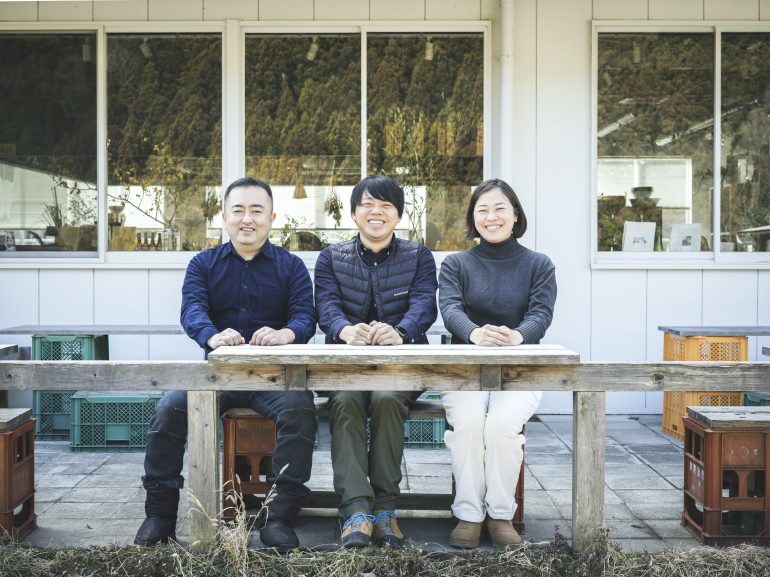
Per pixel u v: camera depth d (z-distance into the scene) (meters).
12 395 4.67
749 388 2.22
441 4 4.73
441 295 2.81
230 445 2.69
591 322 4.76
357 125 4.81
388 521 2.43
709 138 4.79
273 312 2.81
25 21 4.70
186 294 2.72
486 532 2.62
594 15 4.69
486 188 2.83
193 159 4.82
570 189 4.75
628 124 4.79
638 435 4.27
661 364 2.22
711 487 2.52
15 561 2.25
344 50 4.79
